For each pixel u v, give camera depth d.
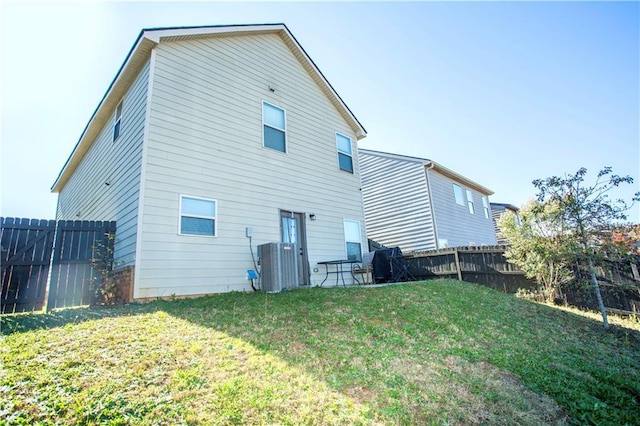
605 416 3.29
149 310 4.99
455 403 3.11
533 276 8.62
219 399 2.70
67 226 6.57
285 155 9.02
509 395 3.39
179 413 2.50
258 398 2.77
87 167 11.10
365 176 18.05
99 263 6.70
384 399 3.03
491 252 9.93
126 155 7.38
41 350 3.31
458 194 18.06
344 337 4.39
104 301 6.49
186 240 6.57
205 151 7.27
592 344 5.40
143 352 3.37
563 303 8.05
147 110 6.55
